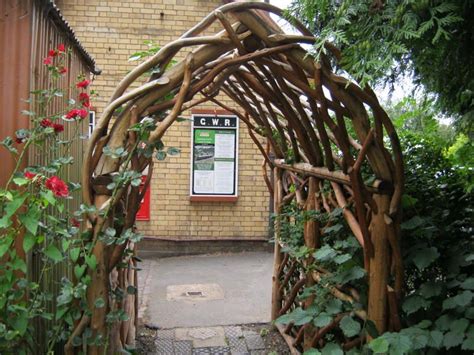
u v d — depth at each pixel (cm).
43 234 207
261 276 591
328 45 189
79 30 680
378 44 153
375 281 215
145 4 689
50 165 203
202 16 697
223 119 704
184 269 625
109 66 684
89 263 198
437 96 213
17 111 215
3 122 214
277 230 384
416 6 143
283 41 205
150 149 213
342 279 222
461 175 237
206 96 276
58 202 227
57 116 224
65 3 677
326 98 214
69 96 315
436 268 221
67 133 309
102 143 216
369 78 150
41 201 193
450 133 246
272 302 408
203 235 714
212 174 710
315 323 224
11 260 196
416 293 204
